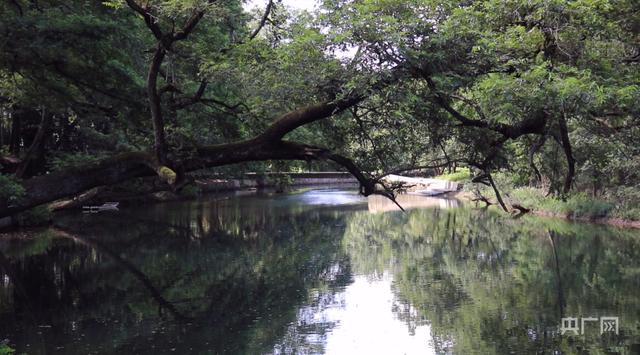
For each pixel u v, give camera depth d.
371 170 10.74
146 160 9.47
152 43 14.03
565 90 7.65
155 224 27.50
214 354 10.79
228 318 13.13
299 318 13.17
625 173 26.39
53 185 9.45
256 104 11.13
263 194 46.88
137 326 12.43
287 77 9.75
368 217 31.91
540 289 15.73
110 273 17.36
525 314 13.48
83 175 9.56
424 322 12.91
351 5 8.91
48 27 10.77
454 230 26.83
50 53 11.23
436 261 19.64
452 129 10.41
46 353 10.71
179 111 13.95
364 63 8.75
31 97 14.34
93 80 12.58
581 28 8.85
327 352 11.01
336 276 17.36
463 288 15.95
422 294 15.32
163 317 13.14
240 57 11.05
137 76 13.79
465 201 40.41
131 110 12.98
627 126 9.57
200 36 12.42
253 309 13.84
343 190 52.09
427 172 55.69
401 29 8.45
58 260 19.00
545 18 8.79
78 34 11.17
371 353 11.06
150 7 9.48
